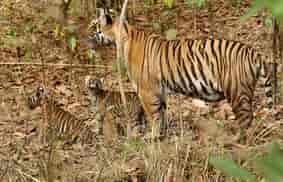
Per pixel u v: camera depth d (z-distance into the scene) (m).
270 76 11.59
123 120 12.63
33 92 14.92
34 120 12.78
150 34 12.32
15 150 10.48
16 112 13.47
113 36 12.81
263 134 9.59
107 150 9.59
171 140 9.41
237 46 11.49
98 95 13.19
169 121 12.30
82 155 10.05
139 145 9.05
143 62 12.27
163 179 7.86
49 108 12.08
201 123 9.29
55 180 8.43
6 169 8.82
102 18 12.86
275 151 1.78
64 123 11.92
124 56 12.52
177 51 11.91
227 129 11.13
